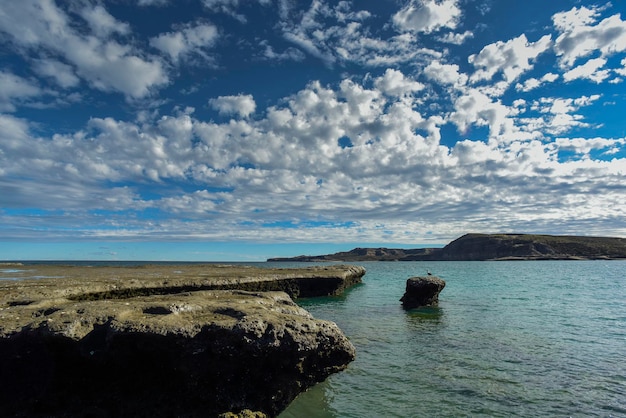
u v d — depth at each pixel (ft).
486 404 38.93
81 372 32.58
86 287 77.30
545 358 54.44
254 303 45.80
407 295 109.40
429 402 39.50
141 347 32.30
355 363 52.54
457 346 61.36
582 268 363.35
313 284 147.23
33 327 32.50
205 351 32.99
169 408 32.55
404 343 63.46
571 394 41.32
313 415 36.32
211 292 58.23
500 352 57.67
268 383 35.01
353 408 38.11
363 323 82.07
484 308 104.27
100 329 33.37
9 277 103.24
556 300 122.52
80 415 31.63
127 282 89.04
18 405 31.50
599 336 68.44
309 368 37.37
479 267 424.87
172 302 40.42
